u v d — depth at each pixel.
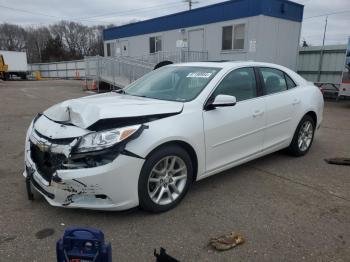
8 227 3.12
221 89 3.97
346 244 2.92
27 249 2.79
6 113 9.79
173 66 4.77
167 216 3.37
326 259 2.71
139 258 2.70
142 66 14.85
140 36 21.20
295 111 4.99
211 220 3.30
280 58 15.29
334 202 3.74
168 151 3.34
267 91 4.61
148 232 3.07
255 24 14.13
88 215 3.35
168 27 18.78
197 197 3.82
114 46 24.39
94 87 19.22
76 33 77.50
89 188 2.96
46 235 3.00
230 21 15.20
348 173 4.68
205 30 16.53
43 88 20.56
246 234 3.06
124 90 4.70
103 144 2.94
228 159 4.06
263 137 4.50
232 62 4.46
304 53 16.72
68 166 2.98
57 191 3.02
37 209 3.46
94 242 1.88
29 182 3.50
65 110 3.46
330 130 7.77
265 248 2.85
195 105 3.67
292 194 3.94
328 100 14.80
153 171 3.29
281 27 14.91
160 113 3.37
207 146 3.73
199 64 4.49
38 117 3.86
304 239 2.99
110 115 3.11
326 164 5.06
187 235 3.03
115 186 3.01
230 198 3.81
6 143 6.13
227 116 3.92
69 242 1.90
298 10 15.50
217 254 2.76
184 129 3.45
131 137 3.02
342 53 15.19
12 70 38.41
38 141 3.24
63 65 45.31
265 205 3.64
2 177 4.34
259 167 4.88
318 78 16.36
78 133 3.05
